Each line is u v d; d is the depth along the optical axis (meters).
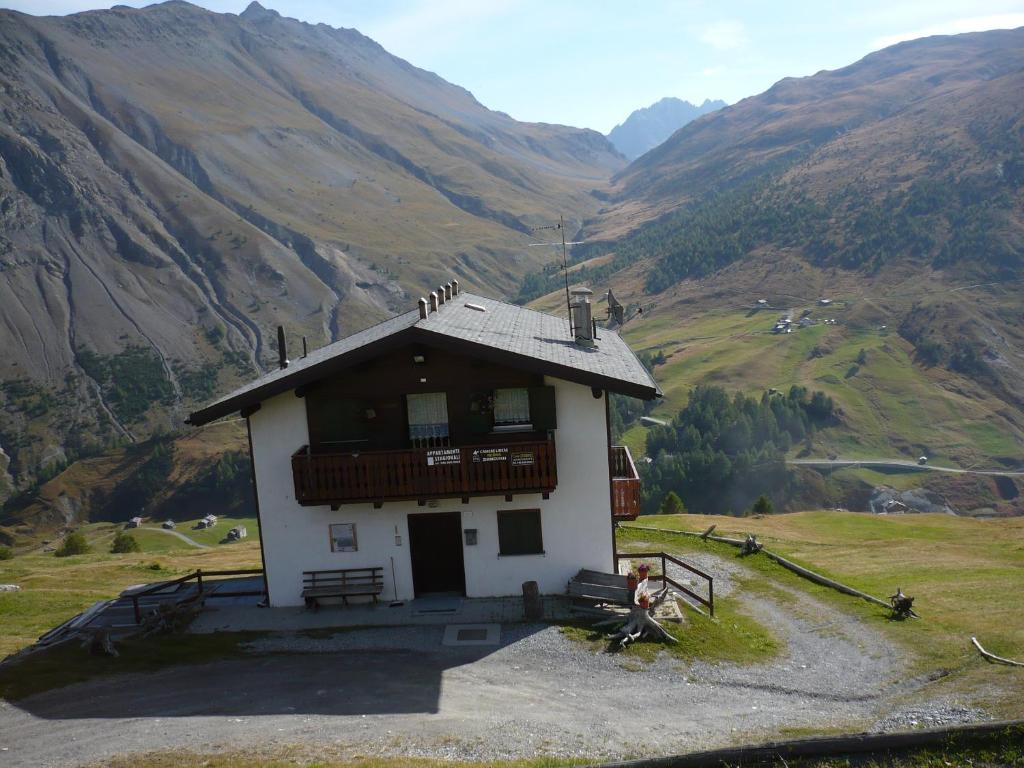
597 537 25.69
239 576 30.73
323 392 25.38
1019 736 15.10
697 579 31.23
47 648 22.62
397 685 20.17
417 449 24.59
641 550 35.78
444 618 24.59
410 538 25.88
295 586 26.02
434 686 20.14
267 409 25.55
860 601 28.61
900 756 15.03
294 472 24.66
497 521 25.73
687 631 24.17
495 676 20.86
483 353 24.12
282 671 21.08
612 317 38.91
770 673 21.80
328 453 25.39
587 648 22.70
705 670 21.77
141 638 23.48
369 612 25.25
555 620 24.38
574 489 25.53
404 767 15.14
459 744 16.73
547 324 33.34
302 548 25.94
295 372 24.44
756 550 35.12
